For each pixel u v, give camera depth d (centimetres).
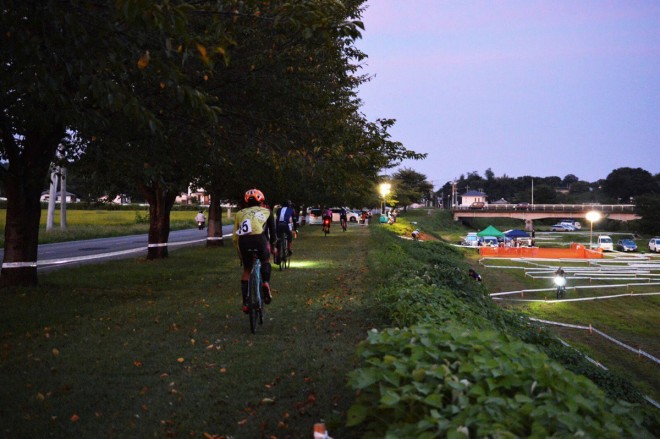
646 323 2547
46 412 541
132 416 533
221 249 2923
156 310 1092
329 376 643
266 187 2428
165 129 1249
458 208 13300
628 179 19738
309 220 7844
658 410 1212
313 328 932
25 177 1336
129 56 794
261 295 939
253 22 1184
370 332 477
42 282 1464
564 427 337
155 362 718
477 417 330
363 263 2161
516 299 3197
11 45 674
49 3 641
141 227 5447
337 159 1368
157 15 575
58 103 850
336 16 1112
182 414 538
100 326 938
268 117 1358
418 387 361
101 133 1191
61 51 729
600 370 1378
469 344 444
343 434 472
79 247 3409
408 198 12744
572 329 2388
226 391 604
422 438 316
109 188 2311
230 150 1441
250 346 801
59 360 723
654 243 7475
